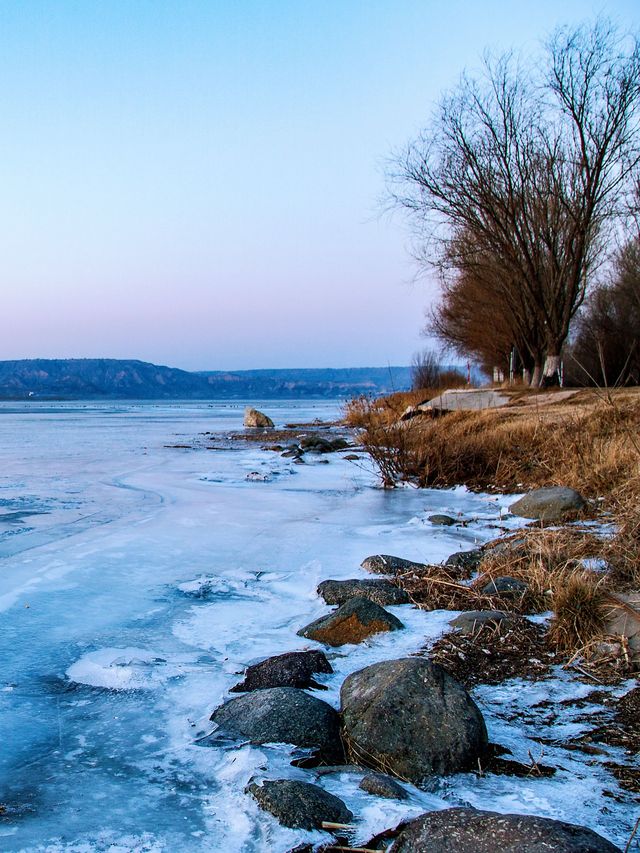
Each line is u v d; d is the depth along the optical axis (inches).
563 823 99.3
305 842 107.0
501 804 120.8
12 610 229.6
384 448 579.5
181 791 124.2
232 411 2716.5
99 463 697.6
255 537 344.2
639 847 107.3
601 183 876.0
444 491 513.7
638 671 177.0
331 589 243.4
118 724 151.5
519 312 1024.9
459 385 1630.2
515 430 570.3
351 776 128.4
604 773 132.8
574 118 843.4
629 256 1230.3
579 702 163.8
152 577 271.4
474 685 174.4
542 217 918.4
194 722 152.1
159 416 2108.8
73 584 260.5
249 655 193.9
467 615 213.3
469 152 894.4
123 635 208.5
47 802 120.3
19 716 154.8
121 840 108.3
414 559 300.5
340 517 402.0
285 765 132.0
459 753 134.5
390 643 199.9
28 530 357.7
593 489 414.0
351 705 149.0
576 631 194.9
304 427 1438.2
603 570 249.8
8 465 676.1
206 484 542.9
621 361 1240.2
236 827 111.9
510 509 408.5
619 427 486.9
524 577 249.4
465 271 1128.8
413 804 117.8
